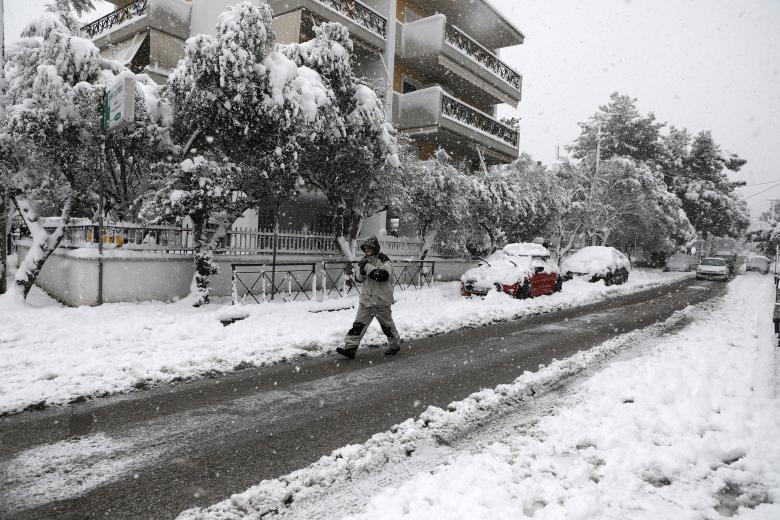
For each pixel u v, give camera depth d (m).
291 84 9.77
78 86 8.85
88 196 10.65
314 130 10.11
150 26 16.91
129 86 8.11
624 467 3.40
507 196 18.73
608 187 28.52
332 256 14.20
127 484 3.08
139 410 4.45
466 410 4.62
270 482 3.15
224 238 11.91
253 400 4.83
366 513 2.80
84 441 3.72
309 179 12.04
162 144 10.32
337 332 8.16
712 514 2.85
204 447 3.68
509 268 14.17
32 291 12.09
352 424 4.23
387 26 19.02
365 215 13.42
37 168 9.84
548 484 3.12
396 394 5.13
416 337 8.48
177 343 6.95
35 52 9.26
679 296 17.11
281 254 12.95
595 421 4.27
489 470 3.33
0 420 4.11
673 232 38.44
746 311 12.81
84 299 9.92
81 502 2.85
